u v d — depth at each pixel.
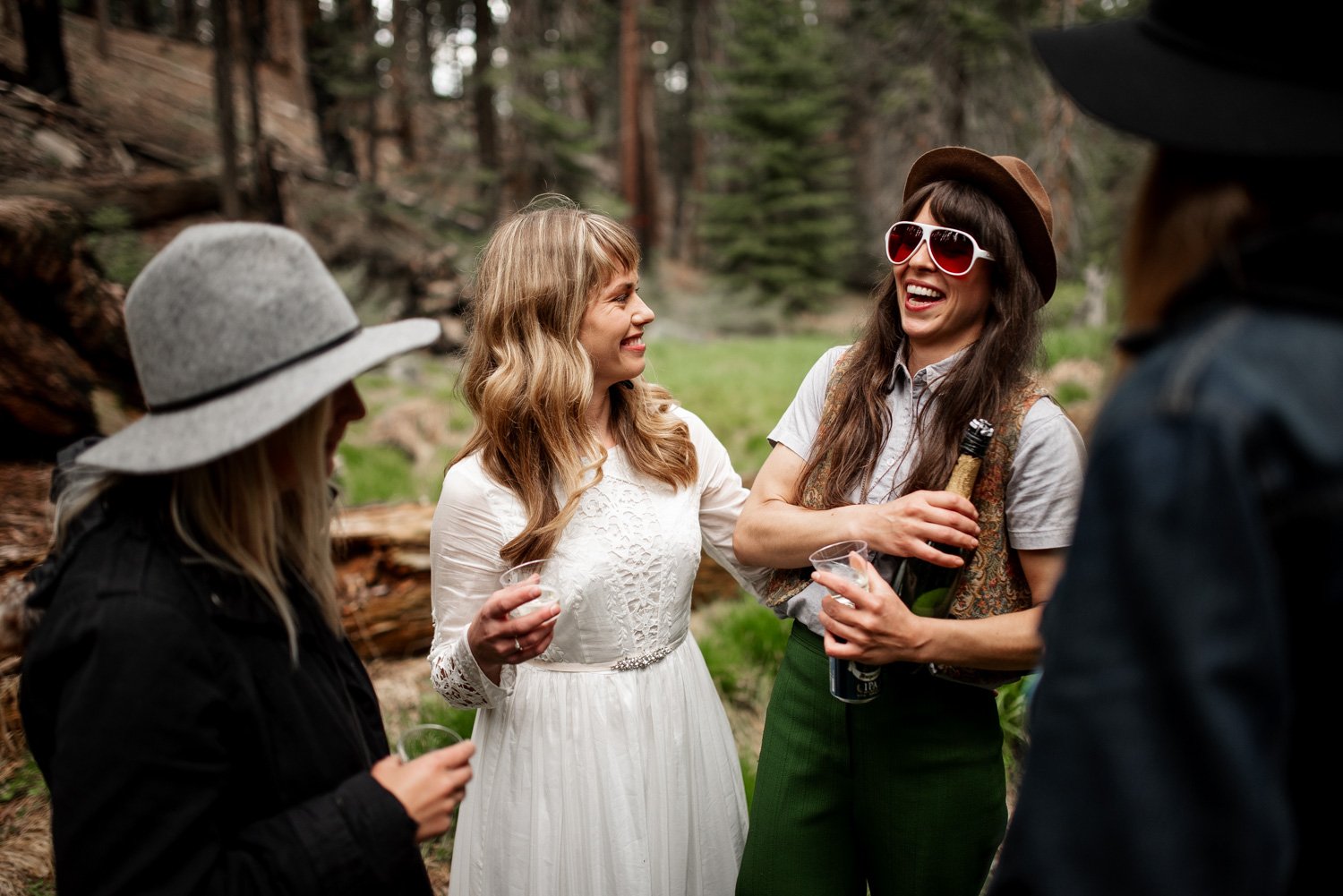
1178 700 0.62
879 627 1.42
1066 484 1.47
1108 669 0.66
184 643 0.97
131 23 22.62
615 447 1.81
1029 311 1.57
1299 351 0.66
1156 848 0.62
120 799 0.91
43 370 4.48
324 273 1.09
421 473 6.59
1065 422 1.51
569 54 16.41
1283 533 0.63
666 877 1.72
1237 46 0.70
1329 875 0.67
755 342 17.23
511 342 1.71
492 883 1.73
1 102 11.76
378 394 9.00
